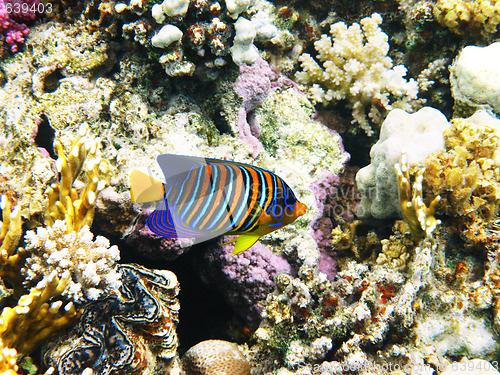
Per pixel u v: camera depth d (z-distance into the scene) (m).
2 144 0.86
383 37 1.00
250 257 0.90
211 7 0.87
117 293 0.73
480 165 0.85
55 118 0.89
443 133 0.88
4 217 0.73
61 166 0.76
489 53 0.92
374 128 1.06
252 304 0.92
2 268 0.72
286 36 1.05
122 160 0.86
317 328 0.82
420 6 0.99
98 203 0.82
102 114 0.92
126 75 0.93
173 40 0.87
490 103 0.92
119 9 0.89
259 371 0.85
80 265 0.72
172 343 0.77
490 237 0.83
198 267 0.92
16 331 0.70
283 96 1.04
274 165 0.99
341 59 1.04
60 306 0.73
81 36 0.94
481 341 0.80
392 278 0.83
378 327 0.78
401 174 0.83
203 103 0.96
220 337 0.98
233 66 0.94
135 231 0.83
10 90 0.92
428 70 1.03
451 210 0.85
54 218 0.76
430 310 0.83
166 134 0.90
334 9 1.06
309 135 1.02
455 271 0.85
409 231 0.88
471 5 0.96
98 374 0.71
